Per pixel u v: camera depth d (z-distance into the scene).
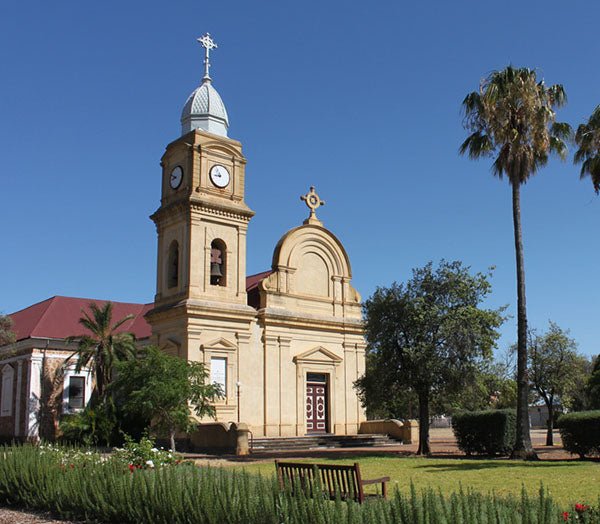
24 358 46.88
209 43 42.62
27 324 49.56
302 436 39.19
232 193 39.59
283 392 39.94
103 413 37.06
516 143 26.88
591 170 27.89
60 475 14.30
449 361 29.86
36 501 14.71
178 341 36.75
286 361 40.44
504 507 8.48
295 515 9.38
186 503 11.12
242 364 38.09
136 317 54.72
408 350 30.22
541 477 18.95
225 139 39.75
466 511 8.13
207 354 36.66
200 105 40.53
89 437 35.38
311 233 43.34
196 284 37.12
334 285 43.97
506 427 27.66
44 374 46.22
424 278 31.61
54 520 13.57
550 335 38.38
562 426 25.80
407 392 32.25
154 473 12.60
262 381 39.19
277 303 40.78
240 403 37.62
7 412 47.62
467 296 31.06
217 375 36.97
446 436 51.81
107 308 44.44
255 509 10.05
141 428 37.28
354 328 44.12
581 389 48.09
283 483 10.80
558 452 29.34
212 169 39.00
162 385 30.12
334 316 43.31
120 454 15.67
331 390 42.38
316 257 43.53
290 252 41.97
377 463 25.17
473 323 30.05
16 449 16.92
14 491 15.53
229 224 39.09
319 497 9.59
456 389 30.12
